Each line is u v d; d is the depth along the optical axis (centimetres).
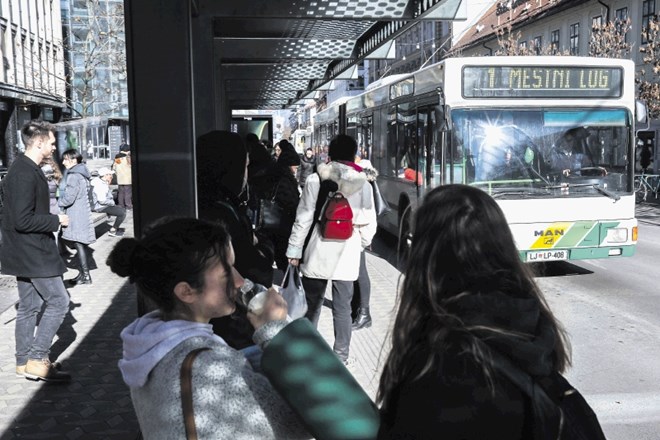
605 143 910
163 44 362
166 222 181
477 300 152
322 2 622
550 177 898
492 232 161
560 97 900
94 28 2759
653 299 844
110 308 788
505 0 4862
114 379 537
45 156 521
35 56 3466
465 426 141
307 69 1374
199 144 329
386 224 1331
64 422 452
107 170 1399
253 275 312
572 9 3731
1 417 460
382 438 148
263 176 666
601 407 495
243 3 620
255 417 154
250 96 1994
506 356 146
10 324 715
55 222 517
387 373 160
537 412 143
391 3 640
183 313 175
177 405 153
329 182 555
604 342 657
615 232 906
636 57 3175
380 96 1360
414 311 161
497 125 891
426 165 994
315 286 570
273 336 159
